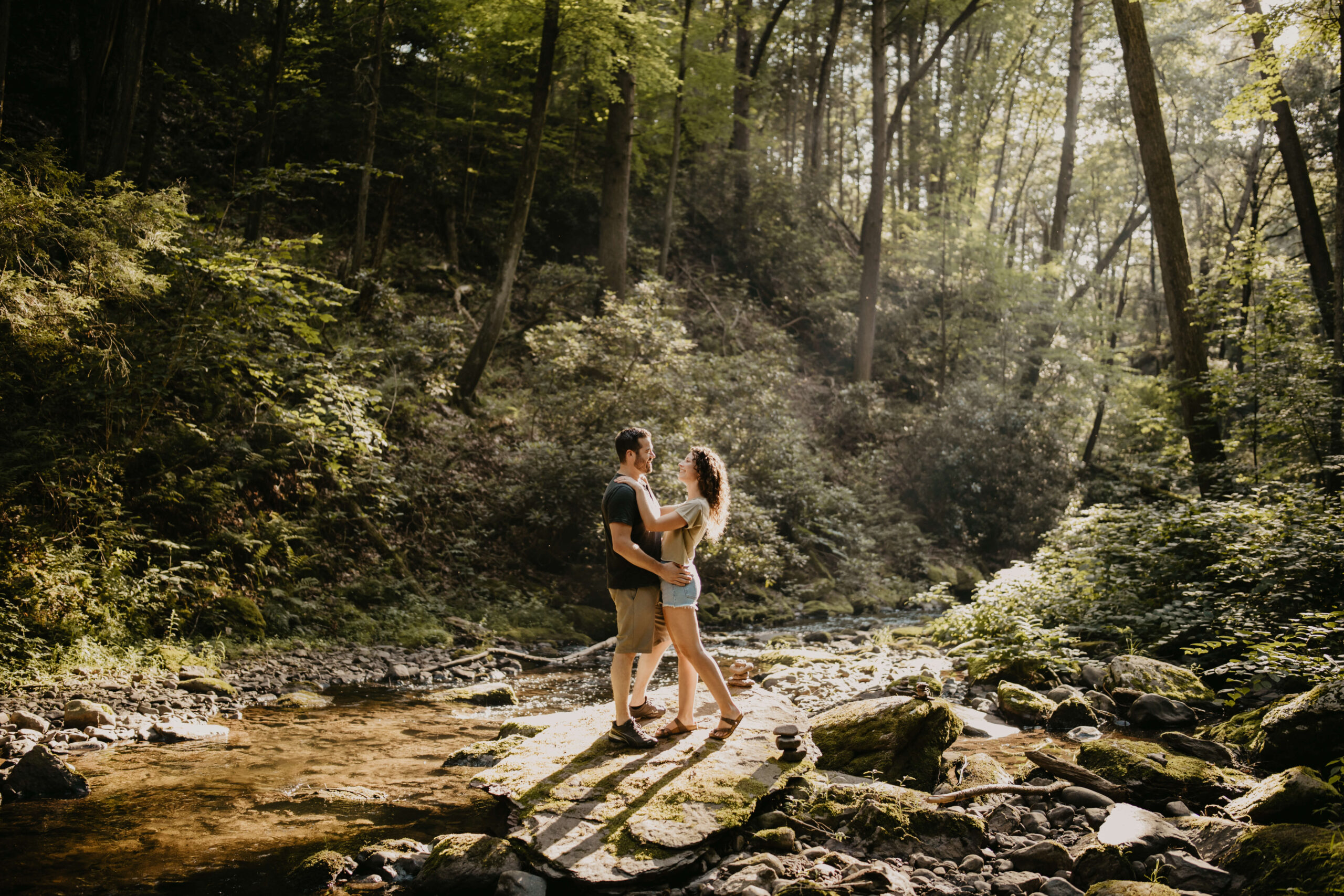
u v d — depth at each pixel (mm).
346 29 17984
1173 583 8508
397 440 13000
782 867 3652
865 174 36438
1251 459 12312
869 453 20266
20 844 3914
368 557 11133
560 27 14844
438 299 16938
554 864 3502
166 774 5043
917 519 19422
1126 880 3365
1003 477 19453
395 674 8391
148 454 9234
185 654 7742
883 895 3414
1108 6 25547
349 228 17375
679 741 4824
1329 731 4602
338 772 5160
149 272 8398
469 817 4398
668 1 19359
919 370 24531
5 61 8172
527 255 20078
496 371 16125
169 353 9398
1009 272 22531
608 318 14617
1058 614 8977
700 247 23969
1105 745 4918
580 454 12906
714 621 12891
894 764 5039
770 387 16578
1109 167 28547
